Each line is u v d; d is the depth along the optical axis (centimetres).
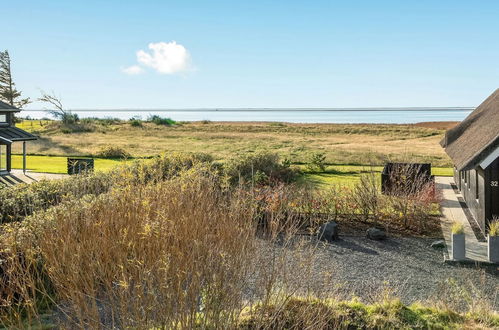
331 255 1079
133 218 553
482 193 1277
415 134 5388
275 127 6356
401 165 1800
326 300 609
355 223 1370
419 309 678
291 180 2195
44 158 3553
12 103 6831
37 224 650
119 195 633
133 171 911
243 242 516
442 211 1580
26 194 1009
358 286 885
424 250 1136
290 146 4400
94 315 457
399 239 1228
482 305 686
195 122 7538
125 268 471
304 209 1368
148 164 1168
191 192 620
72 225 537
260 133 5800
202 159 1900
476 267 1012
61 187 1111
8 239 623
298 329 551
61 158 3556
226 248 491
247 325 543
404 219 1365
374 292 850
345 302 668
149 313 454
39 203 966
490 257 1034
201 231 506
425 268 1005
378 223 1366
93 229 518
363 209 1423
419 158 3241
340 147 4100
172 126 6538
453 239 1052
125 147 4297
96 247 486
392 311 646
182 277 454
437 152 3619
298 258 647
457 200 1786
